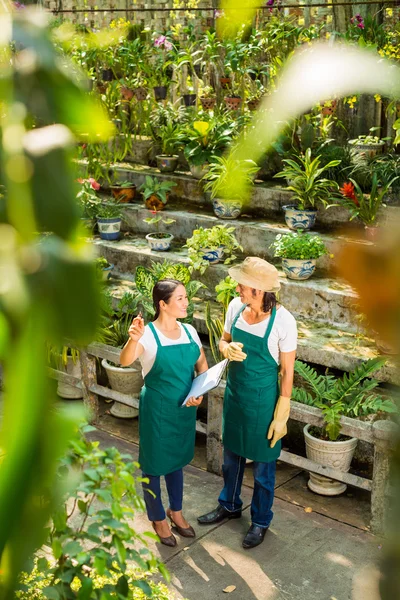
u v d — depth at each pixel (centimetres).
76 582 269
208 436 494
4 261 20
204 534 424
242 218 658
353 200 539
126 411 566
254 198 660
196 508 453
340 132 688
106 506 428
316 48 22
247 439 406
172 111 779
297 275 554
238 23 26
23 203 21
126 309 581
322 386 471
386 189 514
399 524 20
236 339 403
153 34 766
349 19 663
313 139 640
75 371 563
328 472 445
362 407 441
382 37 614
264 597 371
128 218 708
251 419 403
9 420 20
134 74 775
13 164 21
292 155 626
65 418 20
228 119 704
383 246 20
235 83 711
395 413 21
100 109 23
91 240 22
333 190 615
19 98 22
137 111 784
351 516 443
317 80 22
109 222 673
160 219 655
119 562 216
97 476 219
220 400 482
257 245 627
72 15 874
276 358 401
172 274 554
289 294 553
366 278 20
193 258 579
